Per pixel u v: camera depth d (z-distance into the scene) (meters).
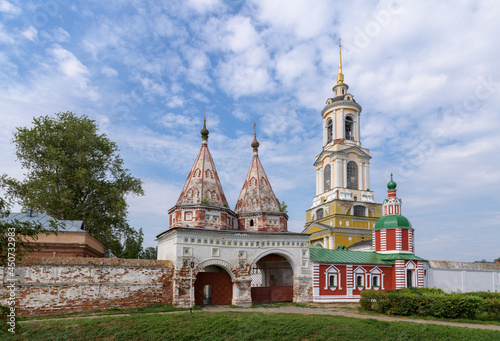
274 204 41.06
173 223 39.44
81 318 26.36
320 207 74.25
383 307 31.95
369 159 75.31
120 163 52.53
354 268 42.97
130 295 32.38
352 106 76.44
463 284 50.75
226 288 36.62
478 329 23.48
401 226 47.84
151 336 22.77
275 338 22.53
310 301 38.94
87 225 48.78
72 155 48.00
